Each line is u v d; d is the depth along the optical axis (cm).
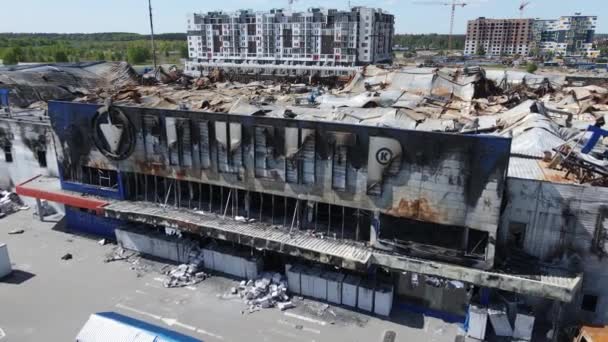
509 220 2428
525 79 7800
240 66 19275
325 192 2722
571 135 3441
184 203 3322
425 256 2509
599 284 2353
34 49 18350
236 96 5134
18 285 2914
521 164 2778
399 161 2448
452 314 2583
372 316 2608
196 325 2525
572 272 2348
